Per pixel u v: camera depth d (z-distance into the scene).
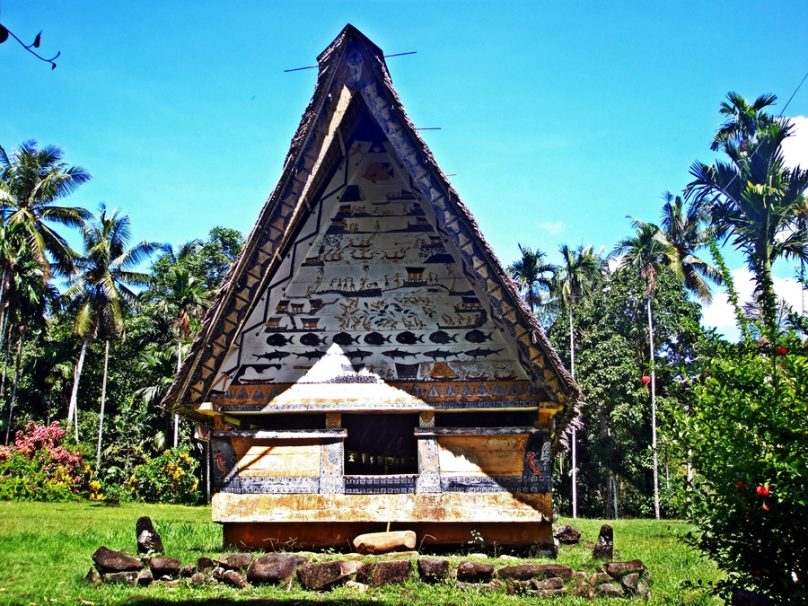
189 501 40.72
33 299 41.97
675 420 7.45
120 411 48.81
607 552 9.48
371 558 9.78
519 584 8.62
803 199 22.83
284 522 10.77
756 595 6.45
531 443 10.86
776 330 6.82
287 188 10.62
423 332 11.36
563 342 45.97
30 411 49.78
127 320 47.84
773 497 6.35
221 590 8.65
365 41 10.51
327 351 11.34
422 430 10.99
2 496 34.16
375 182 11.89
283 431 11.05
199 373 10.88
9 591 8.34
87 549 12.33
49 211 41.50
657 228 42.72
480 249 10.41
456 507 10.67
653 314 42.59
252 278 10.74
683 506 7.21
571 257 45.75
